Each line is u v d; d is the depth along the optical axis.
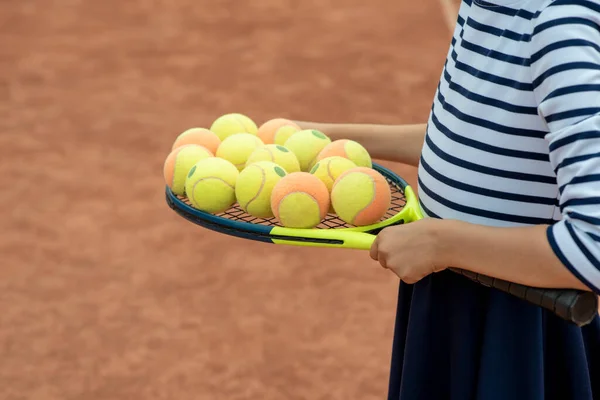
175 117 8.26
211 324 5.18
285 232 2.61
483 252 2.21
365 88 8.87
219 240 6.07
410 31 10.30
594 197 1.99
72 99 8.65
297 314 5.25
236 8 11.12
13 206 6.57
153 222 6.33
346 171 2.73
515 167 2.26
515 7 2.16
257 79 9.12
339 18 10.73
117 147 7.59
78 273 5.71
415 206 2.74
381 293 5.44
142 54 9.80
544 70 2.08
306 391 4.62
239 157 3.00
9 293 5.48
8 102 8.55
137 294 5.48
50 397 4.59
